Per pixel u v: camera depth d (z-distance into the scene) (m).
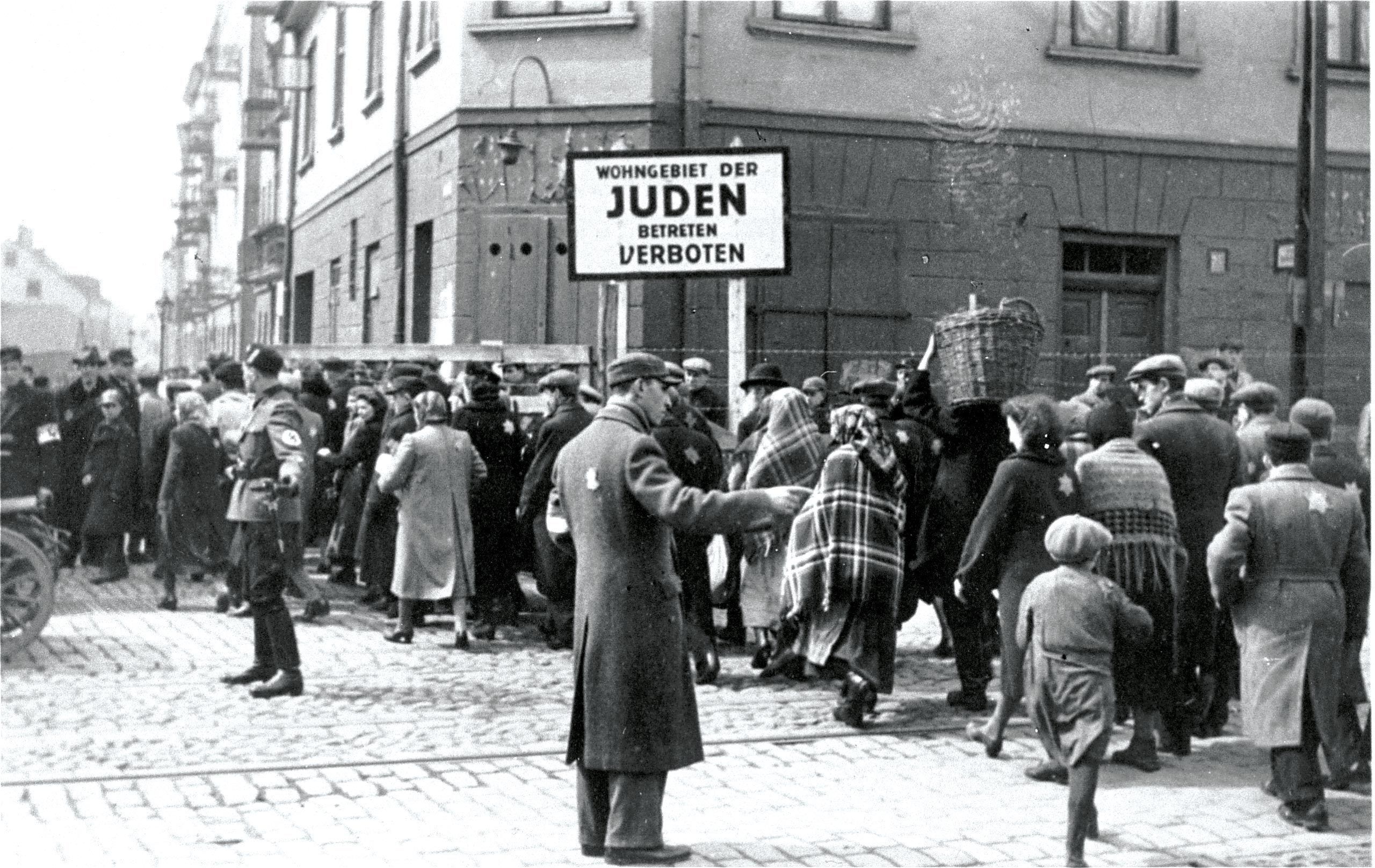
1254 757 7.30
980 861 5.52
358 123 20.88
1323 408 6.94
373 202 19.67
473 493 10.32
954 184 15.83
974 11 15.91
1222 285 16.77
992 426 8.23
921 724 7.86
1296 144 16.95
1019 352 8.12
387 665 9.36
